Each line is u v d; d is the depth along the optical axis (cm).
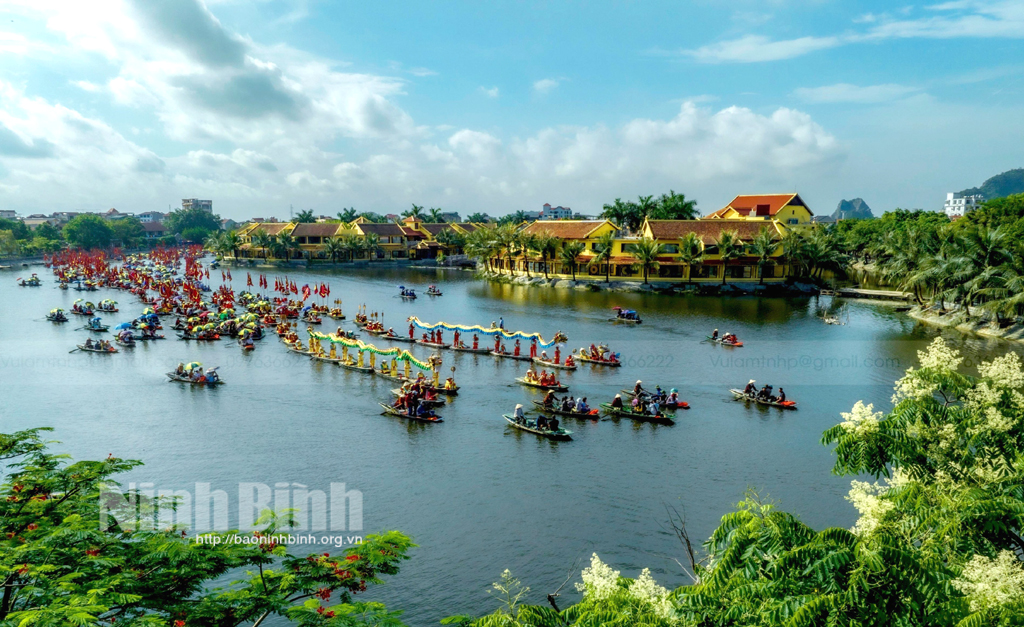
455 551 2642
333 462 3556
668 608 1305
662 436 3953
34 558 1336
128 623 1171
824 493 3155
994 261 7406
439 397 4781
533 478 3350
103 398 4769
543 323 7975
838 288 10894
